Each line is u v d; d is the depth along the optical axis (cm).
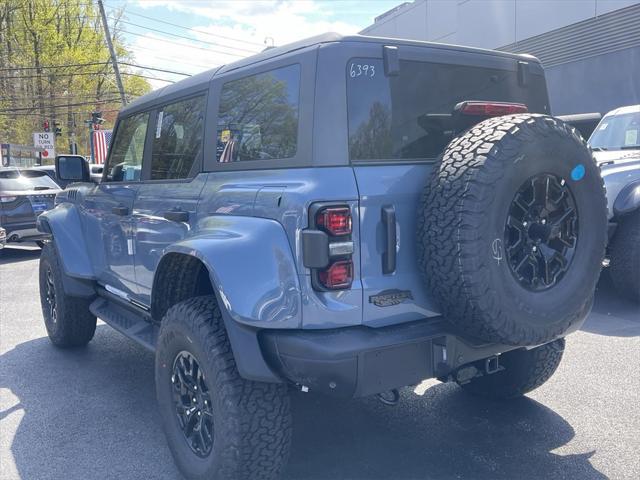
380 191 286
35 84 4394
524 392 420
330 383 274
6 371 539
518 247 287
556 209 301
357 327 286
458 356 299
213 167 359
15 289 924
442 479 338
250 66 341
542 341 295
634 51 1510
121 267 464
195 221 354
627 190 625
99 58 4512
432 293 289
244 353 290
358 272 281
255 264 284
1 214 1175
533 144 279
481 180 268
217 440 301
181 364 339
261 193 300
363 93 302
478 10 2002
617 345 544
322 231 272
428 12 2252
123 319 481
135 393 483
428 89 330
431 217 278
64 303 563
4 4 4325
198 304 325
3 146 3566
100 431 416
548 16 1755
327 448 379
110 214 473
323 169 286
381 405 441
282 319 276
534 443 376
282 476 345
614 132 774
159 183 410
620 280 646
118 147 493
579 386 459
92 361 564
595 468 345
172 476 355
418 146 318
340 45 298
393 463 358
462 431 396
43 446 395
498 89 366
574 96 1706
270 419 299
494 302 273
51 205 1234
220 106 362
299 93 301
